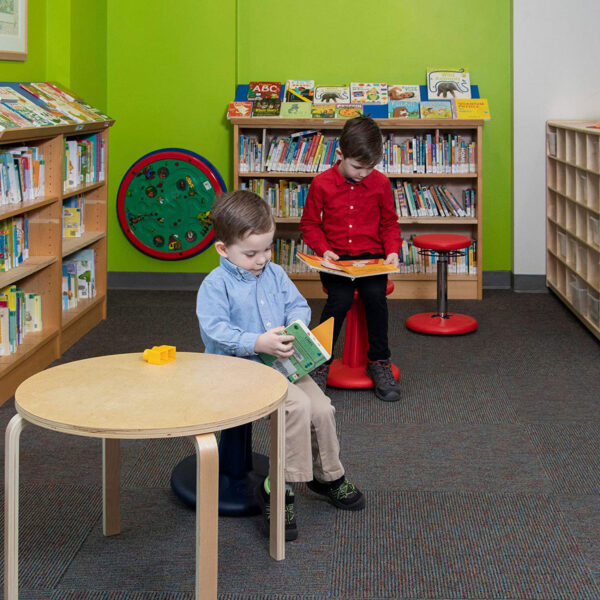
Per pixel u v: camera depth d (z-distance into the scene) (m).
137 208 5.94
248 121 5.52
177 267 6.05
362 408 3.46
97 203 4.95
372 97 5.69
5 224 3.76
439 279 4.86
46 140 4.01
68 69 5.05
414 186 5.75
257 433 3.12
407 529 2.37
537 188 5.80
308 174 5.61
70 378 1.92
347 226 3.69
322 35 5.84
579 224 4.89
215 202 2.28
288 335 2.21
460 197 5.88
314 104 5.70
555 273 5.74
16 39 4.43
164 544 2.29
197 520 1.69
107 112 5.94
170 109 5.93
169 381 1.91
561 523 2.40
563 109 5.70
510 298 5.67
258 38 5.87
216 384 1.89
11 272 3.69
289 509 2.29
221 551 2.24
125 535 2.34
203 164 5.84
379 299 3.59
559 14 5.61
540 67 5.67
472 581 2.10
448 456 2.93
